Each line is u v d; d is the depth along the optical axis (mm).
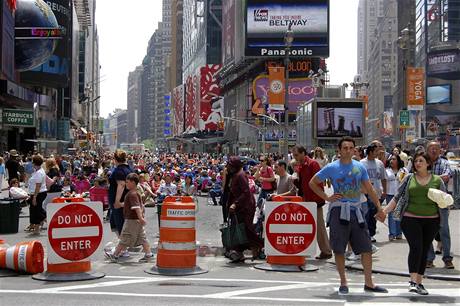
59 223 9719
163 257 10312
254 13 88000
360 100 53750
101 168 30109
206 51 141875
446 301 8117
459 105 118750
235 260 11484
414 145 51719
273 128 86562
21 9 55188
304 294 8594
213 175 32656
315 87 73812
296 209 10742
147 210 23672
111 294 8531
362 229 8523
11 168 26859
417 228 8570
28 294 8516
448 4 127062
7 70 48562
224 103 132375
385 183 12617
